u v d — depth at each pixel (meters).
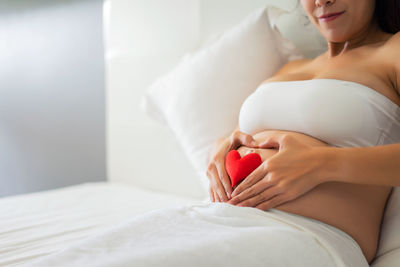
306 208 0.65
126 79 1.75
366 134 0.71
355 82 0.75
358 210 0.68
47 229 0.96
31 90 2.69
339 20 0.80
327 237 0.60
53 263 0.49
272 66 1.17
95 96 2.20
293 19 1.12
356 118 0.71
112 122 1.83
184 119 1.24
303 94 0.76
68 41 2.37
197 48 1.49
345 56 0.86
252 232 0.55
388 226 0.73
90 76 2.23
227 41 1.22
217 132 1.17
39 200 1.30
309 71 0.92
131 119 1.73
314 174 0.63
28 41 2.69
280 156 0.66
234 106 1.17
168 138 1.57
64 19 2.40
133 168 1.73
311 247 0.56
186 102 1.24
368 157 0.61
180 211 0.66
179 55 1.55
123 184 1.68
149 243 0.54
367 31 0.86
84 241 0.55
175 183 1.55
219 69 1.20
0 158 2.99
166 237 0.56
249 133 0.90
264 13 1.18
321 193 0.66
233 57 1.19
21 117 2.79
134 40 1.72
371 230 0.69
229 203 0.69
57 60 2.46
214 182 0.76
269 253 0.52
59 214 1.11
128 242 0.55
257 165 0.71
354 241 0.66
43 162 2.64
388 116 0.72
